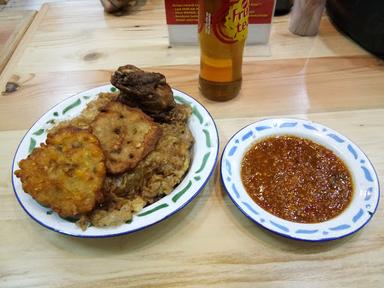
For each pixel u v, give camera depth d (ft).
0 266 2.26
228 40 2.89
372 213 2.27
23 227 2.48
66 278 2.19
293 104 3.43
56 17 5.01
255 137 2.84
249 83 3.71
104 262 2.26
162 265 2.23
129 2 4.95
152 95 2.68
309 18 4.20
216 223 2.46
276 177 2.57
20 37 4.59
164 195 2.45
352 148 2.68
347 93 3.54
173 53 4.20
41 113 3.43
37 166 2.29
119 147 2.43
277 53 4.12
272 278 2.13
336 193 2.44
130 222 2.20
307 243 2.30
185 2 3.86
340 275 2.13
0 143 3.10
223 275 2.16
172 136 2.70
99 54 4.23
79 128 2.50
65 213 2.17
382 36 3.76
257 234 2.38
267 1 3.80
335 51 4.13
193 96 3.54
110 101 2.91
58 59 4.17
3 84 3.81
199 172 2.49
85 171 2.24
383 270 2.15
